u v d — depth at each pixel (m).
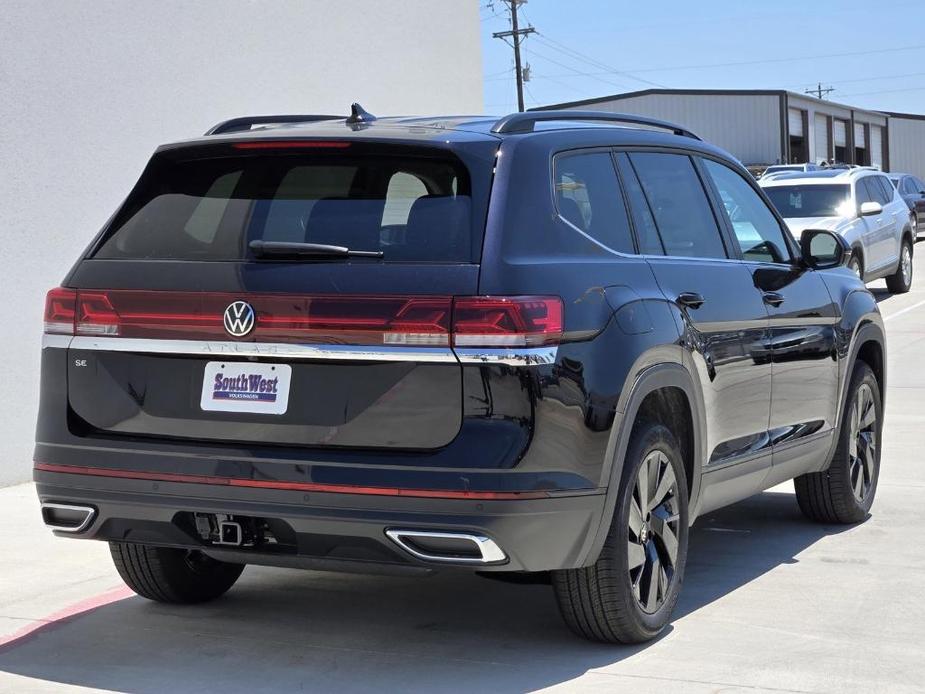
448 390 3.88
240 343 4.08
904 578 5.52
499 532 3.85
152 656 4.49
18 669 4.35
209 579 5.15
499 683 4.15
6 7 7.66
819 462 6.25
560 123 4.76
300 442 4.01
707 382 4.91
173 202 4.43
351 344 3.95
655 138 5.21
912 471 8.02
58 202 8.03
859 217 18.52
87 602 5.20
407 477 3.87
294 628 4.81
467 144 4.21
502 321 3.87
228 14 9.55
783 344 5.64
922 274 24.05
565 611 4.42
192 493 4.11
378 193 4.20
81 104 8.20
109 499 4.24
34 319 7.89
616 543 4.29
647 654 4.45
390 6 11.63
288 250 4.08
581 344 4.09
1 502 7.28
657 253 4.85
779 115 50.81
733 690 4.05
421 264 3.97
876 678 4.18
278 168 4.38
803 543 6.22
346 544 3.99
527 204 4.17
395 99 11.73
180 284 4.18
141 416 4.22
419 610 5.05
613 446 4.17
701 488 4.97
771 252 5.92
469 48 12.93
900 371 12.76
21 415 7.83
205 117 9.31
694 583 5.46
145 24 8.72
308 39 10.49
